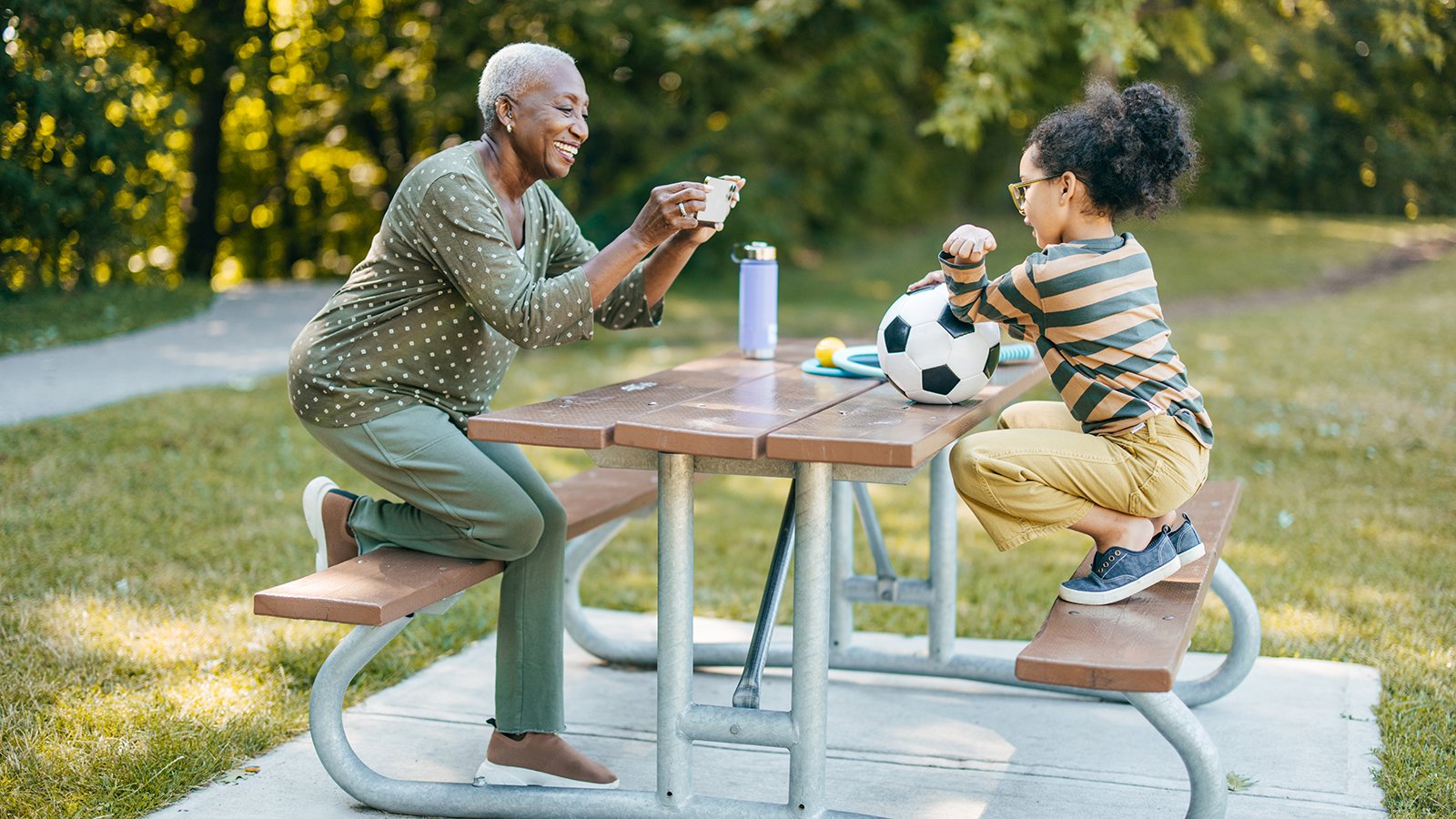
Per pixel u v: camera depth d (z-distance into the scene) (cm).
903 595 306
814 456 188
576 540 321
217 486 493
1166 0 848
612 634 344
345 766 227
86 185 1034
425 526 234
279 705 279
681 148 1469
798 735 211
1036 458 208
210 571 382
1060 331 212
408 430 228
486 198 221
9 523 416
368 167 1689
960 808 236
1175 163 214
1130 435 209
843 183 1753
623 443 200
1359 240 1680
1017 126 1695
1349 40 1222
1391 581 385
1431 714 272
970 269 216
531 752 238
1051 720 285
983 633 343
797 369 282
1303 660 315
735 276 1484
